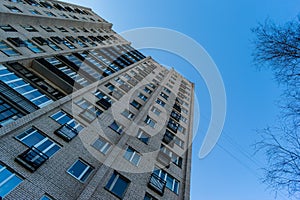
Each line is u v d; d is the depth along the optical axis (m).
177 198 15.66
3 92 14.32
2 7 22.08
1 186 10.11
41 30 25.08
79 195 11.66
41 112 14.62
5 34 19.58
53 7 32.97
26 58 18.56
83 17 39.00
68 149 13.77
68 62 22.69
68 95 17.84
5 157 11.12
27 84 16.69
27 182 10.85
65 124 14.84
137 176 14.86
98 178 12.91
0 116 12.98
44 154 12.34
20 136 12.57
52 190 11.30
